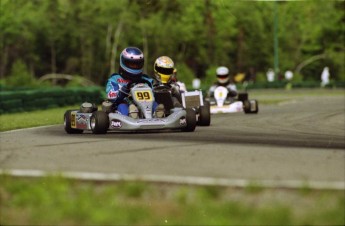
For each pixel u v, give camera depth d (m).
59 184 16.50
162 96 34.22
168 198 15.78
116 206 15.03
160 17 174.25
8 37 163.38
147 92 33.00
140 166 20.27
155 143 26.48
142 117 33.03
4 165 20.55
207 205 14.92
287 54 195.75
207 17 179.38
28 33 163.12
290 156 22.52
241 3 181.38
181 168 19.89
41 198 15.66
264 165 20.47
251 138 29.23
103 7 169.38
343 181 17.72
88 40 168.12
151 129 32.81
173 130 33.69
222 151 23.81
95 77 172.25
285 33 195.75
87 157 22.25
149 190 16.41
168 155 22.69
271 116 47.31
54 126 39.06
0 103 56.47
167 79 38.03
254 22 187.25
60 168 19.89
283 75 192.12
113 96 33.28
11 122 42.12
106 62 170.88
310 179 18.03
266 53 191.50
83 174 18.09
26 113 57.56
